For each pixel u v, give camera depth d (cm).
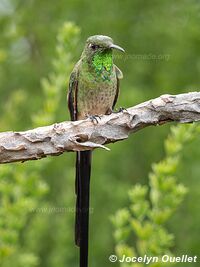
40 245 1441
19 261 1049
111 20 1917
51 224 1525
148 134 1861
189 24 1839
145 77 1922
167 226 1686
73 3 1922
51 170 1775
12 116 1359
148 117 771
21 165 988
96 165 1755
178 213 1680
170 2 1927
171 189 923
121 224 921
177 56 1870
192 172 1655
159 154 1844
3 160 763
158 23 1888
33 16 1988
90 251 1714
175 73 1873
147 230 904
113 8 1933
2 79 1962
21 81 1980
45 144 762
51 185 1761
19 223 970
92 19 1902
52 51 1877
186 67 1883
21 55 2030
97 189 1739
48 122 988
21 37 1977
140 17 1939
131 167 1850
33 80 1977
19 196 981
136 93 1772
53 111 995
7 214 972
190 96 767
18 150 757
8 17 1989
